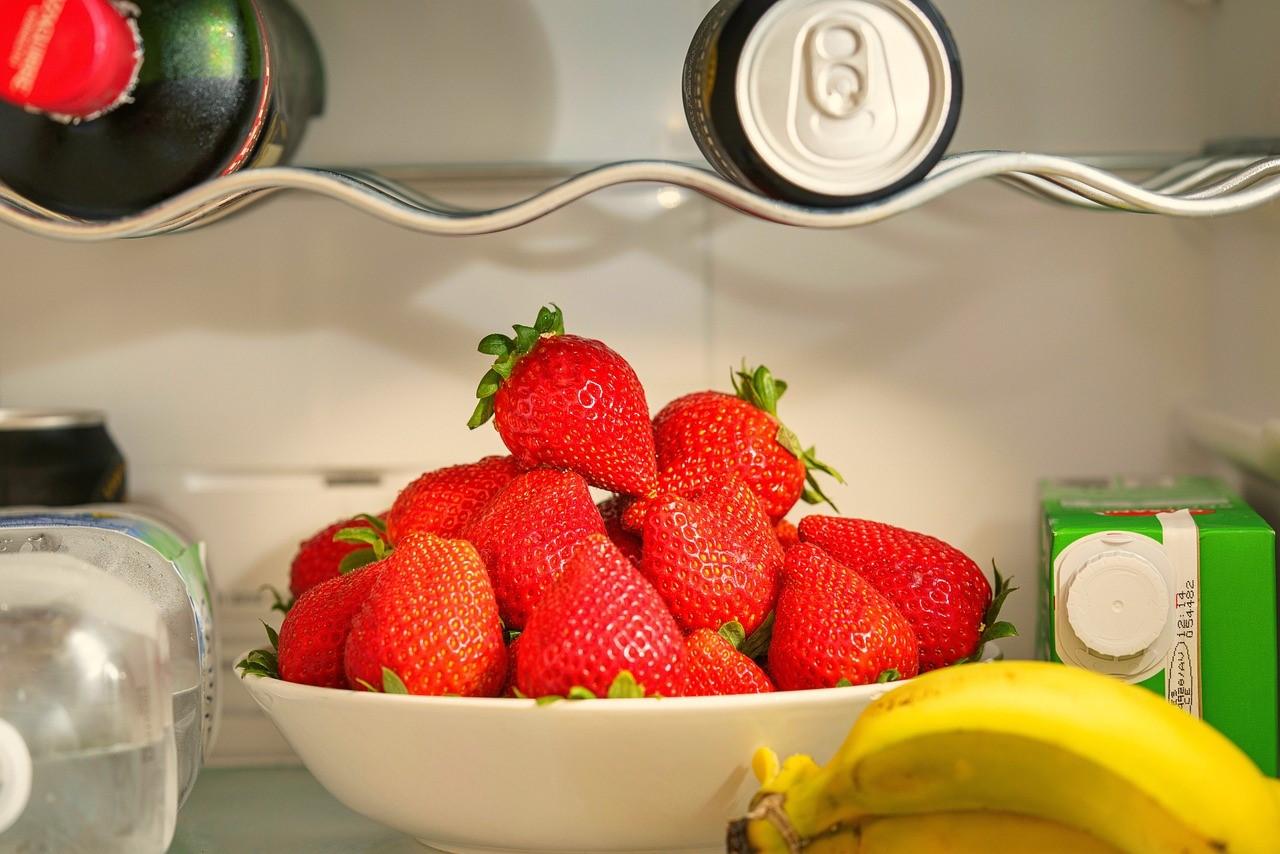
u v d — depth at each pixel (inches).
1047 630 25.6
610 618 19.6
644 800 20.3
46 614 20.9
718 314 32.1
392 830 25.9
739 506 23.2
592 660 19.4
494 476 25.1
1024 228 31.9
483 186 31.6
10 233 32.3
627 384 23.9
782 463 25.0
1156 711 18.4
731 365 32.2
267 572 32.5
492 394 24.1
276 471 32.5
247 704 31.9
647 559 22.1
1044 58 30.6
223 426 32.5
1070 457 32.1
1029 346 32.1
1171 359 31.9
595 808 20.3
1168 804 17.5
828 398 32.3
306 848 24.8
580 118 30.8
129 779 21.0
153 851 21.4
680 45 30.6
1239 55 28.2
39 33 19.4
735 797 20.5
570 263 32.0
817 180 20.2
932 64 20.0
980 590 24.1
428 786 20.7
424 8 30.7
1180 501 27.3
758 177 20.4
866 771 18.1
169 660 22.5
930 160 20.3
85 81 19.7
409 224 21.1
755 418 25.0
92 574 21.8
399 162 31.0
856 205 20.5
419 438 32.4
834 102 20.0
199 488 32.5
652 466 24.2
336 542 28.5
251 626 32.4
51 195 21.8
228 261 32.3
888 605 22.3
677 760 19.8
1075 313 31.9
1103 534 24.0
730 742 19.8
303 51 28.7
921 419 32.3
